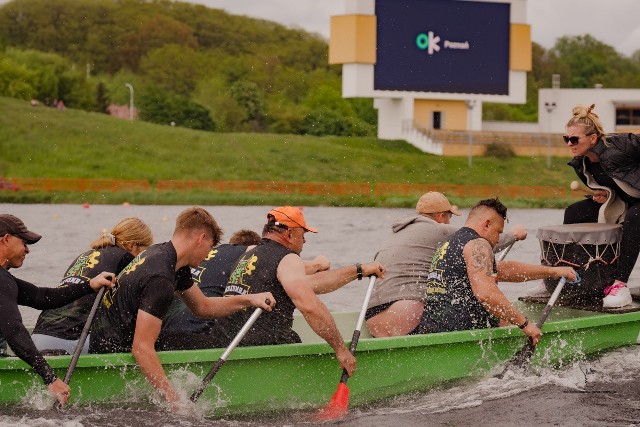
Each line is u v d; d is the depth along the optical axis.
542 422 7.10
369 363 7.54
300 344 7.22
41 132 65.44
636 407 7.46
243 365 7.07
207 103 88.81
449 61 62.31
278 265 7.20
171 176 61.03
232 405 7.06
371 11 61.12
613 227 9.12
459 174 61.28
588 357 8.88
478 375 8.11
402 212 39.25
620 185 9.00
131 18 103.25
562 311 9.45
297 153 64.94
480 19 62.41
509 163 62.97
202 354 6.90
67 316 7.45
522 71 63.47
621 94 73.81
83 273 7.50
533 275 8.45
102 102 87.56
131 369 6.74
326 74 96.31
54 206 40.88
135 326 6.74
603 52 129.00
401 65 61.62
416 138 65.88
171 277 6.70
